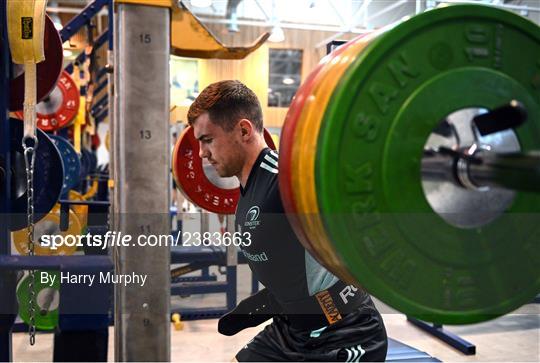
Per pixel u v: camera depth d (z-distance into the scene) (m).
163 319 0.77
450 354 2.58
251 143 1.17
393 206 0.62
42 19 0.97
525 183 0.49
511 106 0.56
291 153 0.70
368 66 0.60
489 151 0.56
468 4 0.62
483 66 0.64
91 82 4.10
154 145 0.76
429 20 0.61
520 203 0.66
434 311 0.64
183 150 1.82
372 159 0.61
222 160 1.20
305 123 0.67
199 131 1.19
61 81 3.52
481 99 0.63
